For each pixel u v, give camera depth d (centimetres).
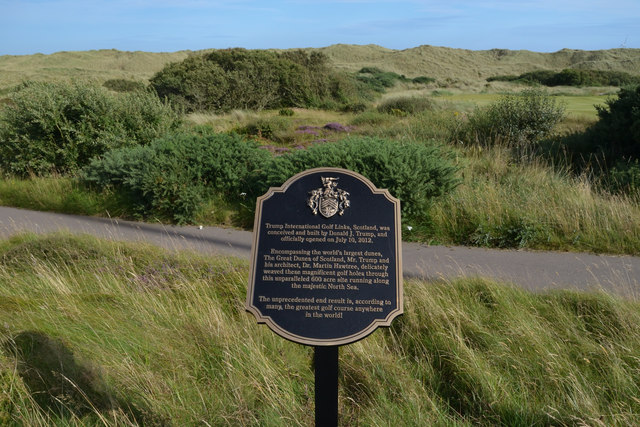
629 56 9638
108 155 1195
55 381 400
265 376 411
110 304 558
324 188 370
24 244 766
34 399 387
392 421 376
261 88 3033
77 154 1361
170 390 400
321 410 344
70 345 456
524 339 460
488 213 872
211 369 435
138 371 419
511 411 381
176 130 1501
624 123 1294
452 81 6378
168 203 1014
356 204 368
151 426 364
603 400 390
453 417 384
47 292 586
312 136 1852
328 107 3241
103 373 416
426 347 476
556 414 371
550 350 447
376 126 1978
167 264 662
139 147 1199
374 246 360
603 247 800
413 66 9806
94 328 498
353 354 456
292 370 442
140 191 1057
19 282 632
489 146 1441
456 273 698
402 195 891
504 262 751
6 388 375
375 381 422
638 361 427
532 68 9900
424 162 938
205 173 1067
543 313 529
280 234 366
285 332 342
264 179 1019
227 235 921
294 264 358
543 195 930
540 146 1420
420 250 817
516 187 1007
